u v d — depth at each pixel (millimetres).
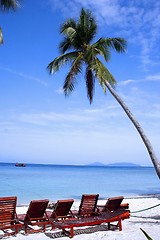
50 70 18469
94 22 18328
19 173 65188
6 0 15836
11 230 10148
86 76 18453
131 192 28922
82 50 18312
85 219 9734
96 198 11008
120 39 17891
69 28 17875
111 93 16219
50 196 24453
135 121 15219
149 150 14508
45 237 9227
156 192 29594
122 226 11039
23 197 23594
